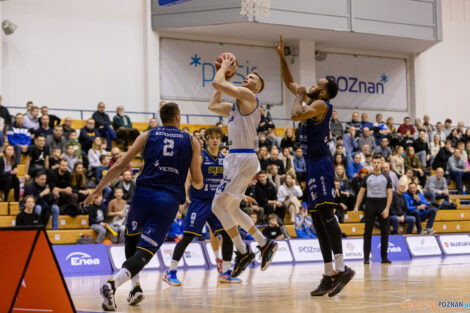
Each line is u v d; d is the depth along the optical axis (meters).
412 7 20.88
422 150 18.97
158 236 5.00
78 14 18.58
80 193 13.02
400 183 15.16
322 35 20.16
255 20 18.39
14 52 17.69
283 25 18.89
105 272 11.14
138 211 5.10
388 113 22.61
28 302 4.02
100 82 18.72
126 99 19.00
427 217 15.70
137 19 19.28
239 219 6.29
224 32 19.56
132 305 5.23
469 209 17.39
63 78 18.27
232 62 5.86
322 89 5.97
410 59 23.05
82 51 18.55
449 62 23.64
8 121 15.17
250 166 5.99
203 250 12.21
